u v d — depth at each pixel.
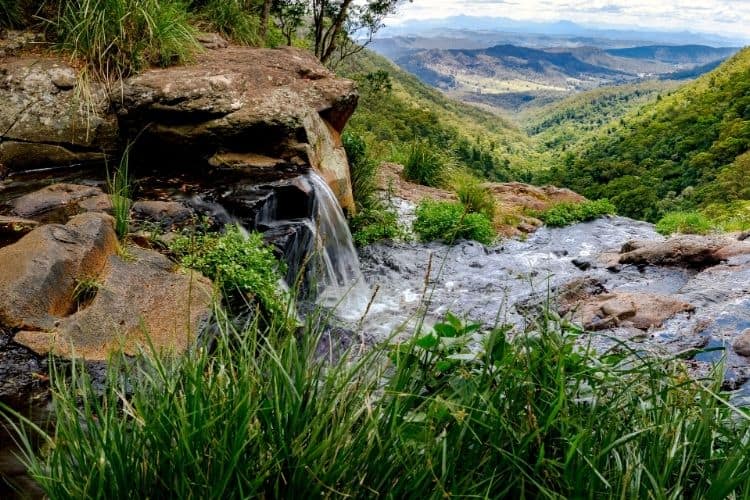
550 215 10.04
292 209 5.46
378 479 1.64
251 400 1.67
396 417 1.71
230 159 5.75
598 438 1.82
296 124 5.91
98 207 4.47
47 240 3.46
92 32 5.82
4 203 4.55
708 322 4.84
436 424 1.78
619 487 1.65
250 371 1.80
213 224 4.80
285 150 5.95
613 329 4.93
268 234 5.01
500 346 2.05
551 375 1.90
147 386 1.99
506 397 1.86
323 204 5.87
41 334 3.00
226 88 5.89
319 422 1.65
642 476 1.73
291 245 5.01
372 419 1.62
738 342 4.34
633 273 6.79
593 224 10.08
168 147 5.81
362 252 7.14
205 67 6.31
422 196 10.22
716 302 5.37
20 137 5.45
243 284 3.97
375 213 7.89
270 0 9.25
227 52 6.99
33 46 5.92
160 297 3.51
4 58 5.76
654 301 5.30
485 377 1.89
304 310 4.89
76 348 2.97
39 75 5.60
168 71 6.02
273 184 5.39
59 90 5.60
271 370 1.76
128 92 5.65
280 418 1.65
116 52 5.92
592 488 1.61
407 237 7.79
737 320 4.84
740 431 1.89
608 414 1.88
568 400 1.88
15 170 5.47
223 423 1.66
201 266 4.07
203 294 3.61
